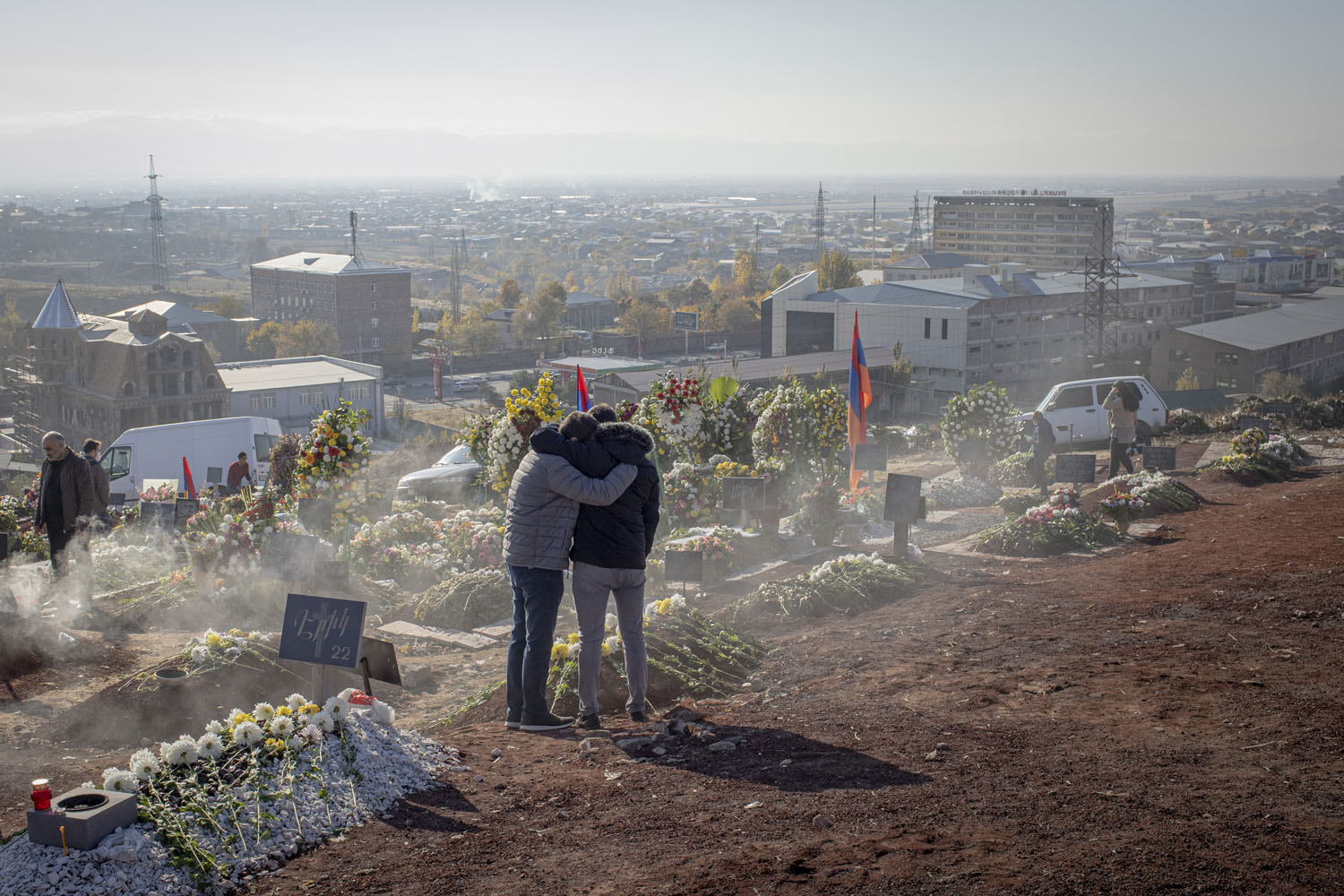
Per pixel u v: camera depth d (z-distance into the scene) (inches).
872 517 577.0
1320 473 648.4
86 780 231.9
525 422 581.0
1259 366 3363.7
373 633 397.7
